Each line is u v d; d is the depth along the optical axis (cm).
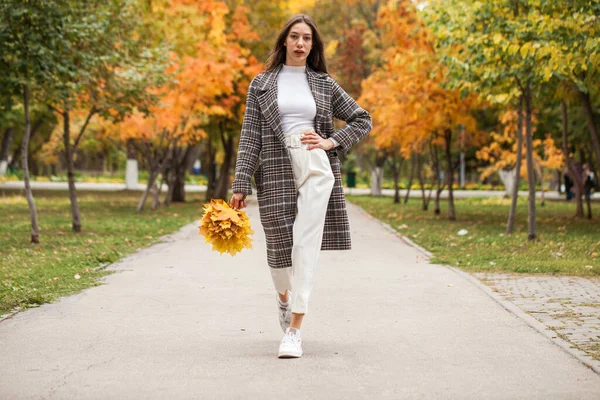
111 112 1623
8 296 735
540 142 2755
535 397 418
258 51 2853
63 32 1252
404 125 2173
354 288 824
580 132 2333
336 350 530
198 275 925
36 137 4541
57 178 5609
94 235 1462
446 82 1802
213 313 676
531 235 1423
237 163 517
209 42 2286
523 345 548
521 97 1502
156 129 2245
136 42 1577
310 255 505
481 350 531
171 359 503
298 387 436
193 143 2755
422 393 425
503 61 1352
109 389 433
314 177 507
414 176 6241
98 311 680
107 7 1438
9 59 1273
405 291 803
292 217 511
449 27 1434
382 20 2173
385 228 1762
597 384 445
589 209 2228
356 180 6088
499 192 4700
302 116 514
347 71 3584
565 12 1078
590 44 975
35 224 1302
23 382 447
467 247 1302
